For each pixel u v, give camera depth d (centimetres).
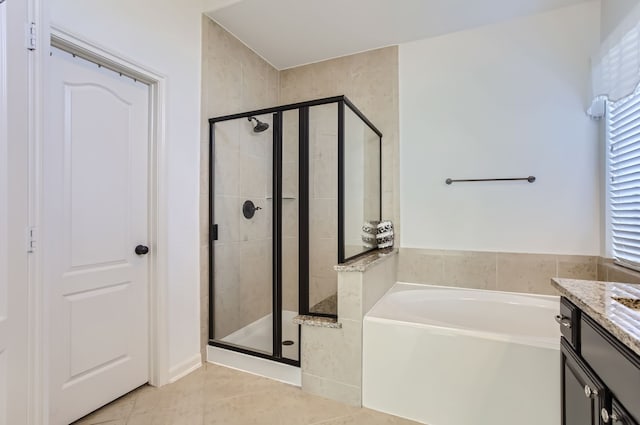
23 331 114
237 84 275
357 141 240
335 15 243
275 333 228
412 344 181
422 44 276
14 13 112
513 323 233
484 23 254
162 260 207
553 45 238
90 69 175
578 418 112
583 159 231
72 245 167
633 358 79
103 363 182
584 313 109
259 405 189
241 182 251
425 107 275
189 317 228
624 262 200
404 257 282
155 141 206
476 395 168
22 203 114
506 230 251
